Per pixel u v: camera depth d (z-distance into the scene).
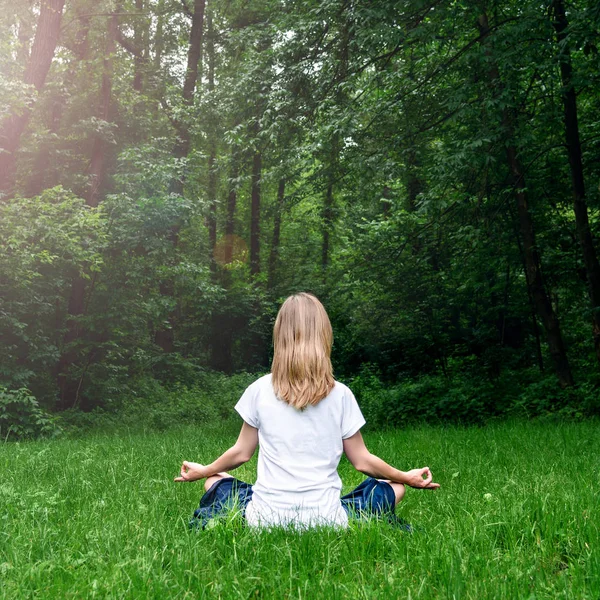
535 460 6.39
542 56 12.59
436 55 15.16
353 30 13.70
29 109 14.17
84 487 4.98
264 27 20.42
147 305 17.05
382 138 15.44
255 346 30.84
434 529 3.42
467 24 14.38
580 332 20.47
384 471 3.40
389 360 22.88
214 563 2.90
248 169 17.55
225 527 3.24
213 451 7.53
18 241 12.25
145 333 19.52
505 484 4.96
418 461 6.75
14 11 17.92
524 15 12.48
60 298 15.05
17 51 18.78
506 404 14.48
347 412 3.35
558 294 18.64
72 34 19.88
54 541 3.25
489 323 20.61
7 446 8.92
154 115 23.25
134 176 17.06
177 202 16.69
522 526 3.42
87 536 3.26
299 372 3.27
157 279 18.12
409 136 15.05
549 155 15.62
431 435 9.57
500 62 12.22
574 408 13.50
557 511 3.65
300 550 2.92
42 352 13.68
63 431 12.74
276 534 3.07
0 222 12.55
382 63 15.20
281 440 3.30
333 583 2.56
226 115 17.45
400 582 2.63
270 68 15.68
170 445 8.47
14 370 12.80
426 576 2.69
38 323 13.84
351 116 14.31
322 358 3.31
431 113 15.11
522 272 18.25
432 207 14.16
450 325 21.12
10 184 15.30
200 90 27.16
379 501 3.46
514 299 19.36
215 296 21.66
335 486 3.34
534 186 15.77
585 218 14.44
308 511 3.23
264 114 15.39
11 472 5.85
